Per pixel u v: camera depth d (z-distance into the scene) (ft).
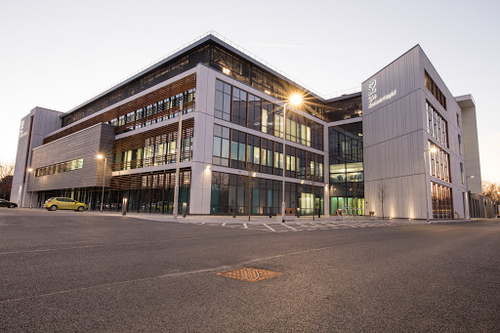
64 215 73.36
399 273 18.28
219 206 98.68
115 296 12.69
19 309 10.95
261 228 54.24
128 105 131.75
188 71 103.14
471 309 11.90
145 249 26.00
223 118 103.86
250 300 12.48
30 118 193.57
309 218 104.17
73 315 10.46
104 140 127.65
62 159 151.43
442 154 141.59
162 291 13.53
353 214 139.95
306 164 139.85
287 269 18.84
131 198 117.08
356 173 144.97
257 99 118.11
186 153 97.96
